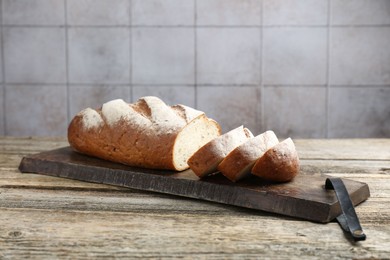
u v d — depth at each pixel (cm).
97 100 121
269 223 42
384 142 73
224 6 117
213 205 47
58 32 119
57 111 122
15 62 121
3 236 39
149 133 53
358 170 58
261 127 121
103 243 38
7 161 63
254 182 48
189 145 54
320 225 42
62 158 58
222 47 118
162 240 38
